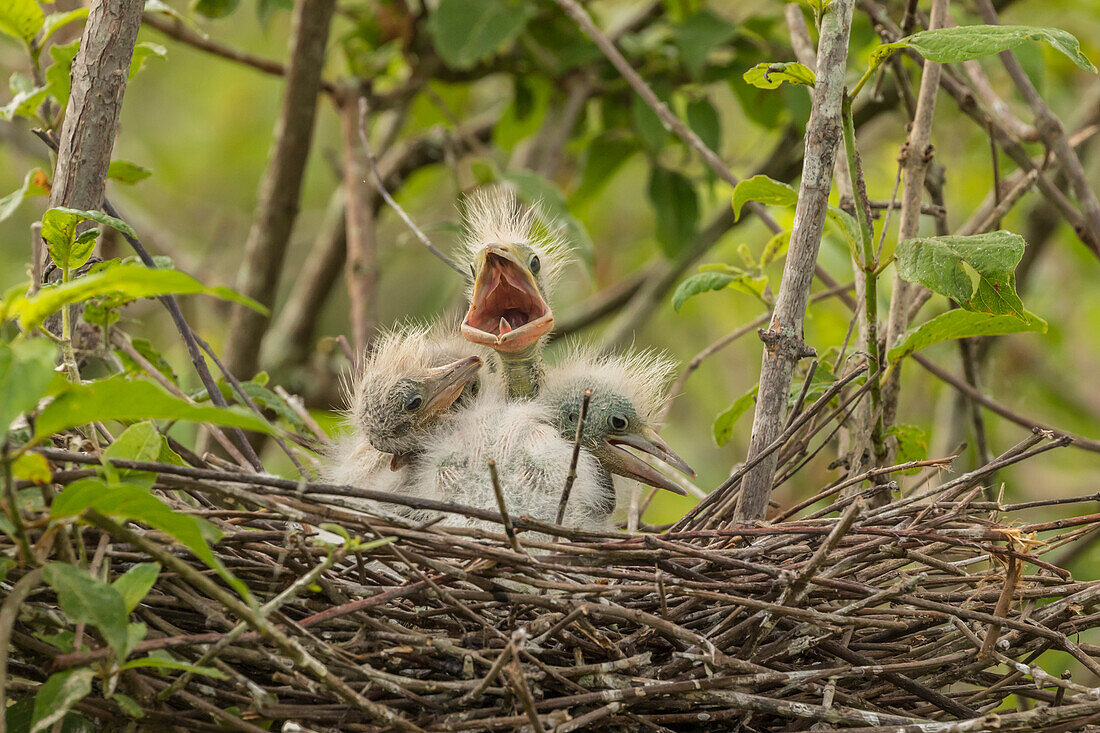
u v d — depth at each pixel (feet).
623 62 22.61
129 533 11.15
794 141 30.17
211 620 12.84
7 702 13.01
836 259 29.22
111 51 16.05
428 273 47.29
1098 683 25.11
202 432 25.67
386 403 18.15
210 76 48.21
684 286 19.56
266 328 28.89
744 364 39.47
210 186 48.21
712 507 16.81
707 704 13.37
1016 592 14.61
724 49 30.27
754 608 13.76
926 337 16.74
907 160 18.11
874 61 14.56
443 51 27.09
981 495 21.07
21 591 10.98
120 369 17.26
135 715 11.51
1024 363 36.52
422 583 12.92
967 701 14.74
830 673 13.60
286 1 27.25
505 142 32.78
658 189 30.55
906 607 16.02
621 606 13.52
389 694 13.05
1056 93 36.78
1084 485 36.76
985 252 14.70
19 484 11.70
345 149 28.45
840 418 20.24
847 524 12.63
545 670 13.10
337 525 12.68
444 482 16.84
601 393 18.57
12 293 11.37
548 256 21.38
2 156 43.27
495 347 18.31
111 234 23.09
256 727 12.11
